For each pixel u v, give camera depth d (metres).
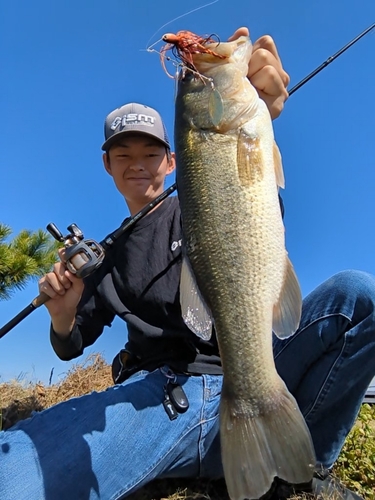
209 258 0.57
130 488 0.67
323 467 0.68
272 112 0.64
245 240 0.55
